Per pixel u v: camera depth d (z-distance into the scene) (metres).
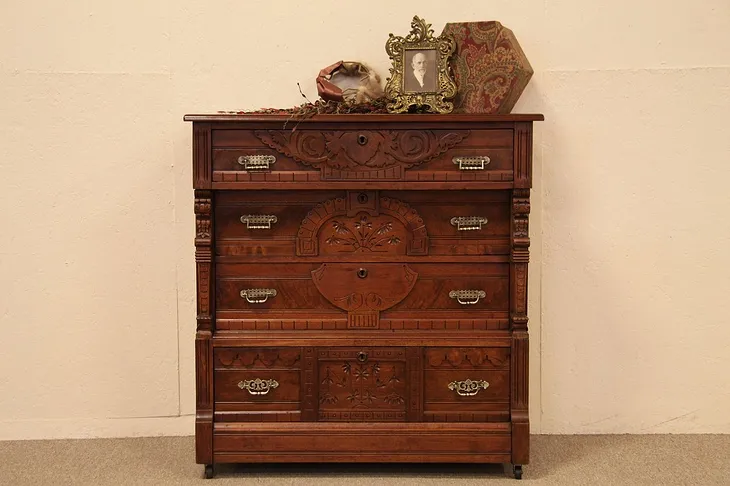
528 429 2.73
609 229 3.23
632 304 3.25
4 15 3.11
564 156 3.21
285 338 2.75
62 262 3.18
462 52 2.93
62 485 2.70
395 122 2.68
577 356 3.26
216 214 2.76
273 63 3.18
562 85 3.20
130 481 2.75
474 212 2.76
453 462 2.89
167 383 3.24
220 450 2.74
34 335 3.19
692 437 3.21
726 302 3.23
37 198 3.15
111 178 3.17
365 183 2.70
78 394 3.22
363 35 3.19
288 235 2.76
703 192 3.21
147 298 3.21
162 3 3.15
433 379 2.77
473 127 2.69
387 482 2.75
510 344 2.75
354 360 2.76
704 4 3.17
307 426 2.75
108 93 3.15
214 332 2.77
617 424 3.27
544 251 3.24
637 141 3.21
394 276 2.77
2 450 3.06
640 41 3.19
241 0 3.16
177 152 3.18
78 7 3.13
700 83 3.19
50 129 3.14
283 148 2.69
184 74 3.17
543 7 3.19
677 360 3.25
